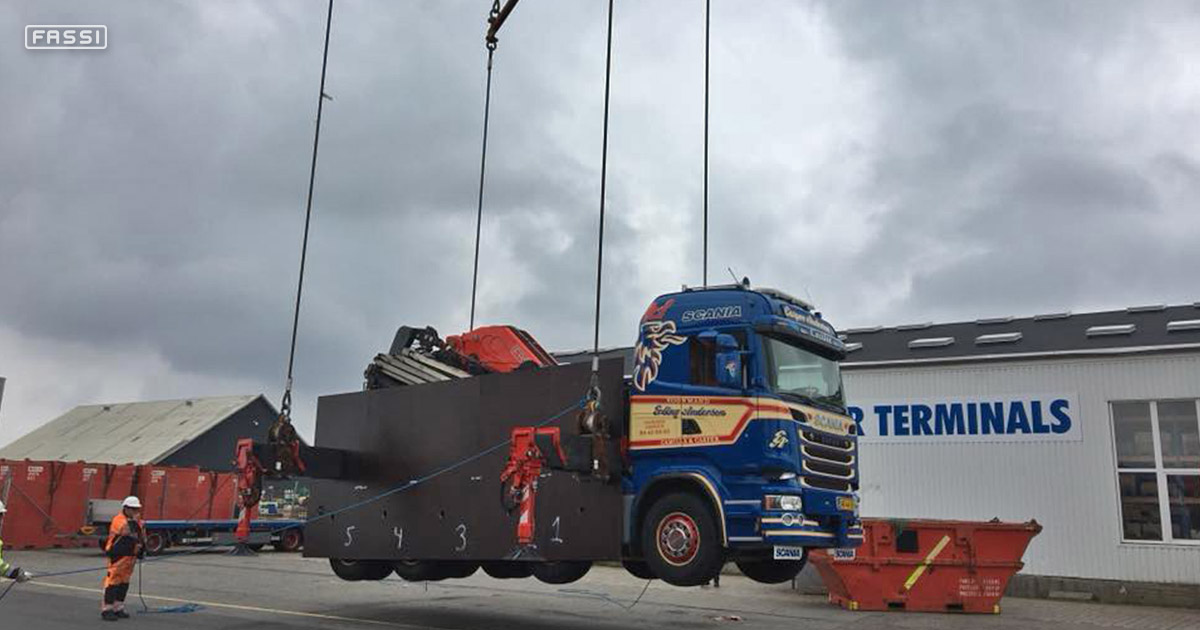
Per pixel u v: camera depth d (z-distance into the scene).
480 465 10.72
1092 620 14.48
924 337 22.23
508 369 12.19
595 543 9.66
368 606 14.45
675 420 9.65
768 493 8.98
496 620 13.00
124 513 12.49
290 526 32.22
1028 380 18.80
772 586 19.22
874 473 20.17
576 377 10.15
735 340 9.38
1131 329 19.25
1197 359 17.17
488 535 10.45
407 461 11.60
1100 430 17.94
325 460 12.12
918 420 19.88
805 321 10.15
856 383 20.78
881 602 15.34
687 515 9.33
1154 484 17.42
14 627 11.26
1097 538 17.59
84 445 54.31
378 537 11.71
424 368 12.46
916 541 15.52
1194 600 16.30
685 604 15.84
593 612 14.37
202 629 11.23
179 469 32.75
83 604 13.91
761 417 9.15
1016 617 14.77
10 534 28.80
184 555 28.89
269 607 13.94
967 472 19.14
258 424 54.00
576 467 9.34
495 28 13.05
